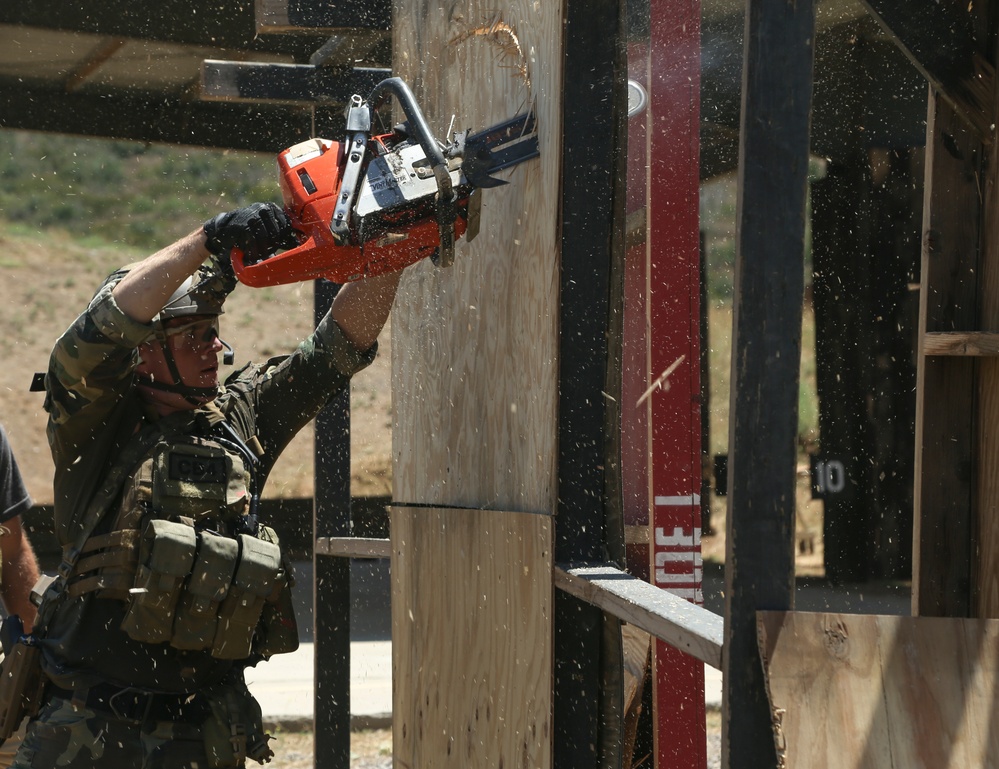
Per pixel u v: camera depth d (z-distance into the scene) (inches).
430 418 223.8
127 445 188.5
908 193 644.7
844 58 536.1
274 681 516.7
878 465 682.2
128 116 579.8
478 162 163.9
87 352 172.9
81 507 188.9
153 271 170.4
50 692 186.9
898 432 674.8
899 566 687.7
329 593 305.4
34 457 1233.4
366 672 541.0
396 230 158.9
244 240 163.9
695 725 241.6
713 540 938.7
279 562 189.6
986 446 194.5
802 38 115.0
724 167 500.4
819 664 115.2
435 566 215.5
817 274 674.2
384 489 1186.6
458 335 208.5
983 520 194.5
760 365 114.7
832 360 679.7
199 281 191.9
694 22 250.1
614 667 166.2
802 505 954.1
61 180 1984.5
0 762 216.1
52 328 1549.0
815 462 690.8
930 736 113.7
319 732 302.0
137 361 182.5
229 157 2107.5
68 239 1815.9
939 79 184.2
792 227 115.3
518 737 173.8
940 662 117.6
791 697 113.2
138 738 180.1
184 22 498.9
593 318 165.5
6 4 476.1
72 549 186.5
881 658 118.0
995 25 183.3
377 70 304.2
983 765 112.5
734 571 114.9
